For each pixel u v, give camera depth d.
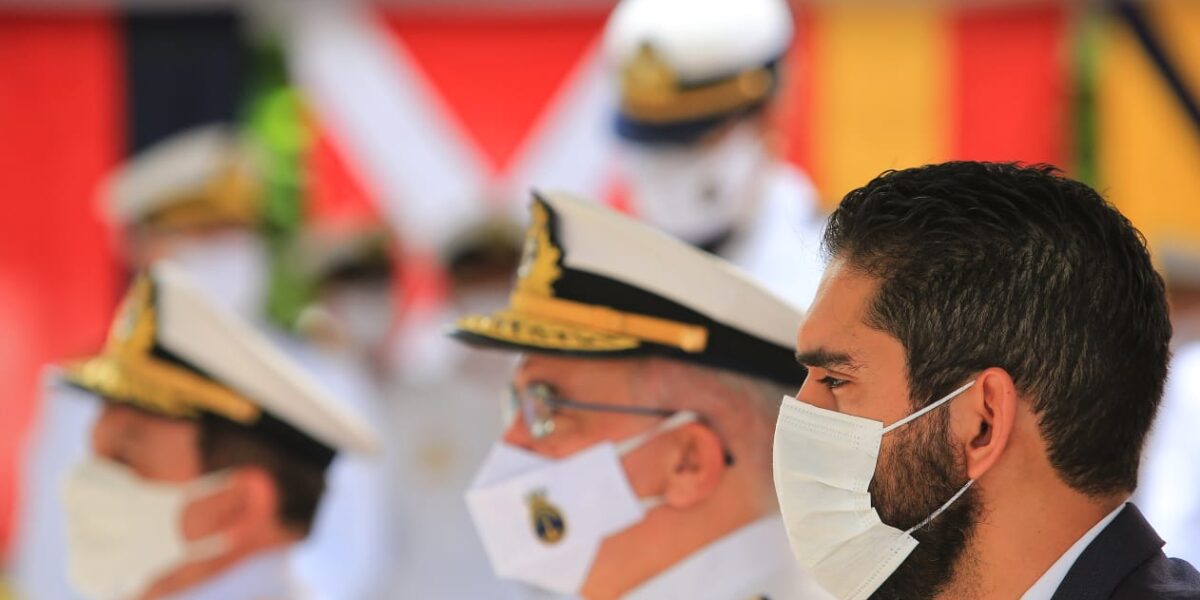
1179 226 17.30
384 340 16.52
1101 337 5.07
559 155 18.52
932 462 5.22
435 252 18.47
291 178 18.11
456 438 15.55
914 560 5.31
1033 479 5.14
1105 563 5.09
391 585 15.45
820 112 17.59
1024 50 17.47
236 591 10.33
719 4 12.95
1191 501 12.89
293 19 18.33
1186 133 17.27
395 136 18.58
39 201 18.91
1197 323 16.97
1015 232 5.11
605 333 7.46
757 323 7.38
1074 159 17.41
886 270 5.29
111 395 10.27
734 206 13.05
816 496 5.48
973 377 5.16
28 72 18.44
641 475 7.41
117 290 18.86
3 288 18.84
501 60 18.52
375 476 15.26
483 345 7.69
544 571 7.57
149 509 10.22
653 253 7.47
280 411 10.41
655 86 12.99
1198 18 17.17
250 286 17.11
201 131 18.14
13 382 18.75
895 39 17.58
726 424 7.36
